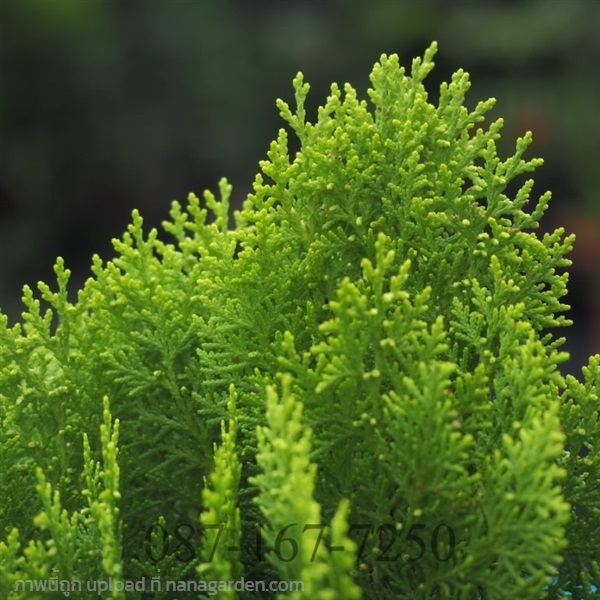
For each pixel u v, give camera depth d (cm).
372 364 381
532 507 340
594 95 1759
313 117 2053
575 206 1717
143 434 434
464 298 410
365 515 372
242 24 2120
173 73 2078
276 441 307
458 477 356
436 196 409
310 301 412
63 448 427
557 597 399
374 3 1988
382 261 347
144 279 446
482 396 359
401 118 424
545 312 410
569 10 1812
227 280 408
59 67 2048
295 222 412
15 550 353
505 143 1733
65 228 2045
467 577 348
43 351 442
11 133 2034
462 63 1844
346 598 288
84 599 367
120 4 2095
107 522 335
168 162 2058
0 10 1980
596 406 397
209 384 407
